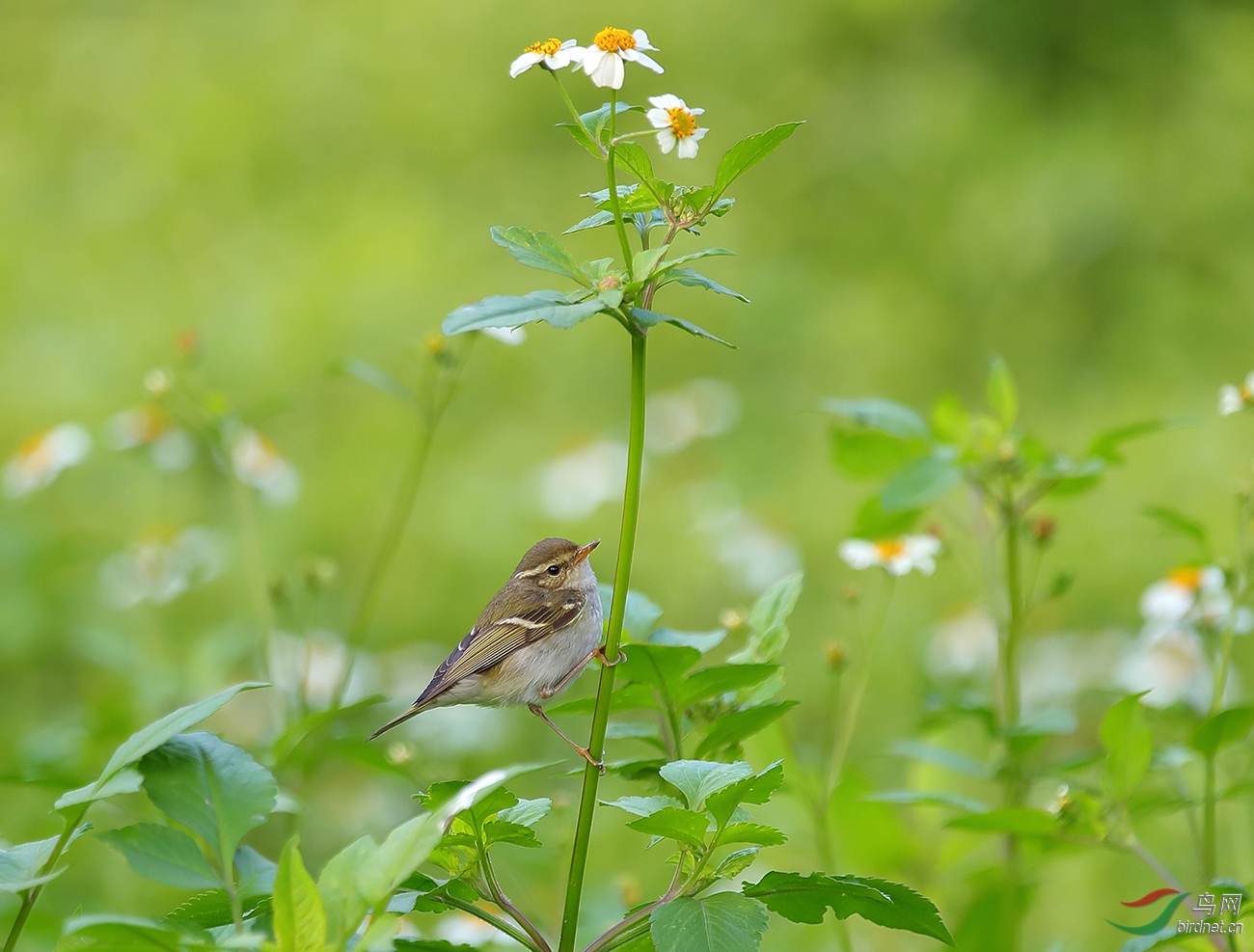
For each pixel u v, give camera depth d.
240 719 10.26
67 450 11.59
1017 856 6.91
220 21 23.28
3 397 16.14
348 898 3.60
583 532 14.72
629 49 4.28
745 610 13.31
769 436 16.67
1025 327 18.64
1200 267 19.00
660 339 18.17
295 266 18.78
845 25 21.58
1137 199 19.22
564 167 20.50
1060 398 17.78
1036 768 7.39
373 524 14.98
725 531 13.30
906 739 11.56
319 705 9.51
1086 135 19.91
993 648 10.73
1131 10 21.47
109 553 12.96
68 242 19.77
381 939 3.49
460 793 3.74
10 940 3.97
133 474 14.98
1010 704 7.46
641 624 5.56
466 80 21.55
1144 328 18.11
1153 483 14.84
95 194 20.72
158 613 12.22
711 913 4.09
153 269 19.27
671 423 14.89
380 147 21.05
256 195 20.53
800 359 18.05
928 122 20.44
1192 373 17.44
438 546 14.70
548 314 3.97
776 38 21.45
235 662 11.26
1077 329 18.69
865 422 7.64
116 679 11.68
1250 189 19.25
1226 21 21.00
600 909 7.57
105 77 22.64
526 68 4.35
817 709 12.26
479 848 4.40
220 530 13.82
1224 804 8.83
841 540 14.33
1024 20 21.50
